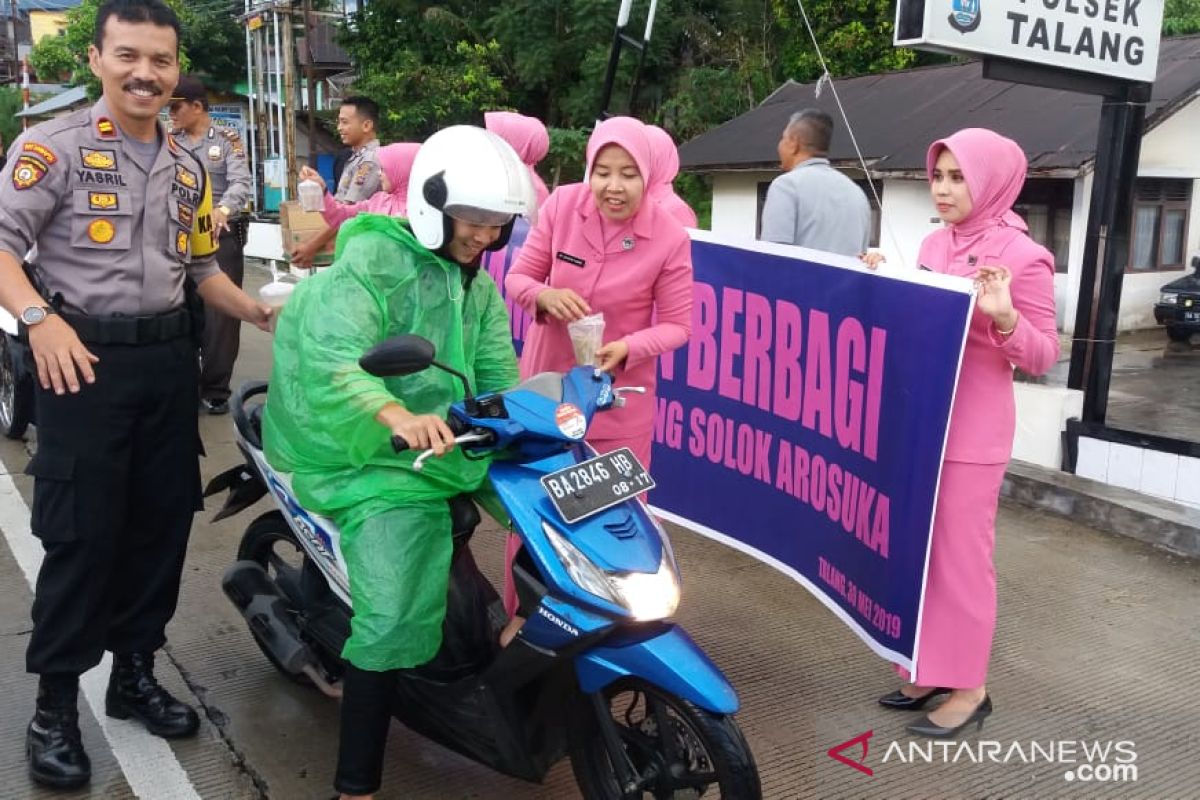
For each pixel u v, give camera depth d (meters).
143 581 3.11
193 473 3.10
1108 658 3.91
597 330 2.98
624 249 3.43
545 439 2.49
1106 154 5.65
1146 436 5.52
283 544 4.58
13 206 2.58
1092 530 5.26
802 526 4.05
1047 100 13.48
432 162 2.55
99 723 3.23
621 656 2.39
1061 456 5.94
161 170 2.82
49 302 2.72
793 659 3.85
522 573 2.54
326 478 2.75
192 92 6.48
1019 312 3.21
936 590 3.34
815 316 3.84
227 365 6.82
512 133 5.50
